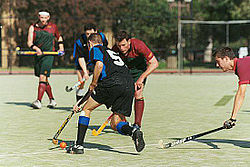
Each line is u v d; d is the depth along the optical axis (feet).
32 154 62.08
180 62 324.39
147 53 71.15
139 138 57.62
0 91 164.45
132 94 62.03
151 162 57.21
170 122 90.99
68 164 56.18
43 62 112.78
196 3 410.11
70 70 329.31
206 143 69.46
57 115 101.76
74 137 74.64
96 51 61.00
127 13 366.43
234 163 56.85
